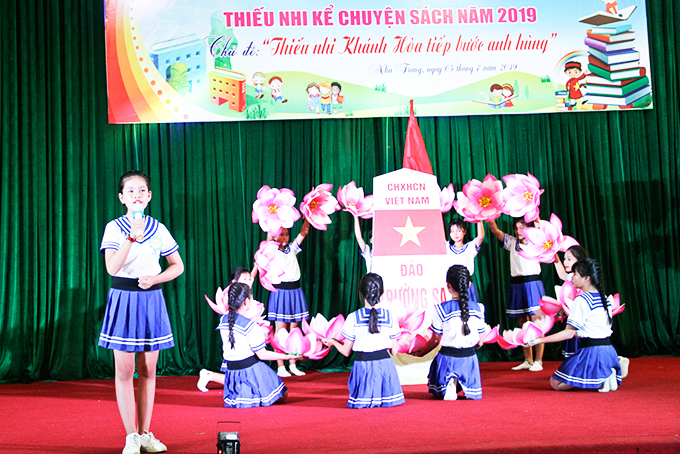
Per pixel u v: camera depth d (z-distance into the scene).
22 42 4.95
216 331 5.02
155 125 5.14
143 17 5.04
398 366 4.08
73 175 4.95
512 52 5.22
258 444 2.52
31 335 4.76
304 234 4.91
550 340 3.61
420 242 4.04
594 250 5.30
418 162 4.36
